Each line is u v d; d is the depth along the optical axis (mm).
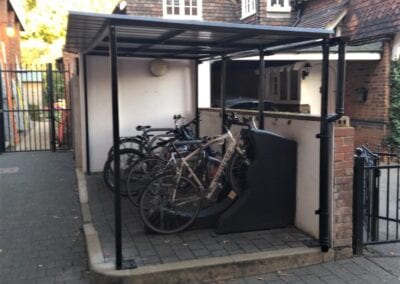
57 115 12773
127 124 8547
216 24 4242
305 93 12586
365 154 5246
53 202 6883
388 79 10469
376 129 10781
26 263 4660
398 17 9820
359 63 11258
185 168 5391
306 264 4562
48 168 9602
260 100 5965
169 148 6125
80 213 6309
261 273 4406
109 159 7012
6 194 7391
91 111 8328
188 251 4609
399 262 4629
